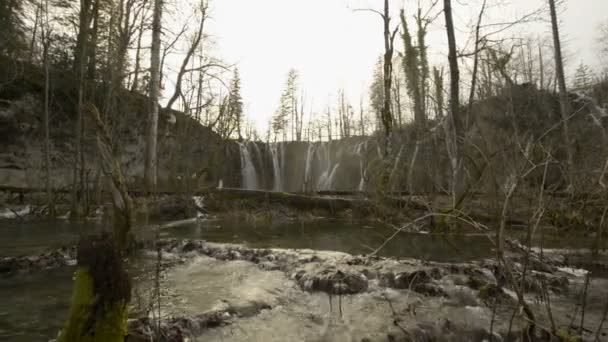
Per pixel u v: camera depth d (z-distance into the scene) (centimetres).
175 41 1296
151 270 494
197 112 1336
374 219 1127
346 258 543
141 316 307
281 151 3322
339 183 2902
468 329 326
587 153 762
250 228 996
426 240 795
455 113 843
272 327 325
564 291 435
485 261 545
